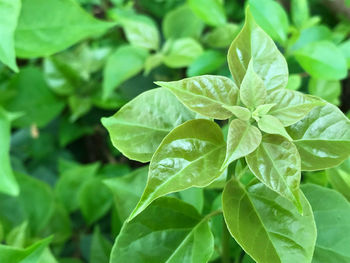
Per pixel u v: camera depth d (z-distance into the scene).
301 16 0.40
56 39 0.31
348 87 0.51
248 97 0.21
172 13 0.47
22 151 0.52
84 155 0.55
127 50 0.45
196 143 0.22
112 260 0.23
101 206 0.41
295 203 0.20
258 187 0.23
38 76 0.49
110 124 0.23
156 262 0.23
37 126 0.49
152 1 0.54
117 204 0.28
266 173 0.21
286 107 0.21
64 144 0.51
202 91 0.21
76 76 0.50
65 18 0.31
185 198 0.29
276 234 0.22
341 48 0.37
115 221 0.36
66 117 0.51
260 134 0.20
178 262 0.23
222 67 0.41
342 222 0.23
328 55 0.34
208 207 0.33
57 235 0.40
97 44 0.54
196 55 0.44
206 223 0.25
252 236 0.21
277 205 0.22
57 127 0.54
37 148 0.52
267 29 0.33
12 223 0.38
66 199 0.43
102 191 0.41
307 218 0.21
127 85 0.49
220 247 0.30
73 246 0.44
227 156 0.20
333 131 0.22
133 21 0.46
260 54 0.23
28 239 0.37
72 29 0.31
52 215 0.40
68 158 0.53
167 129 0.23
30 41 0.31
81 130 0.52
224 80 0.22
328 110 0.22
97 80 0.51
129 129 0.23
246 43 0.23
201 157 0.21
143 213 0.24
